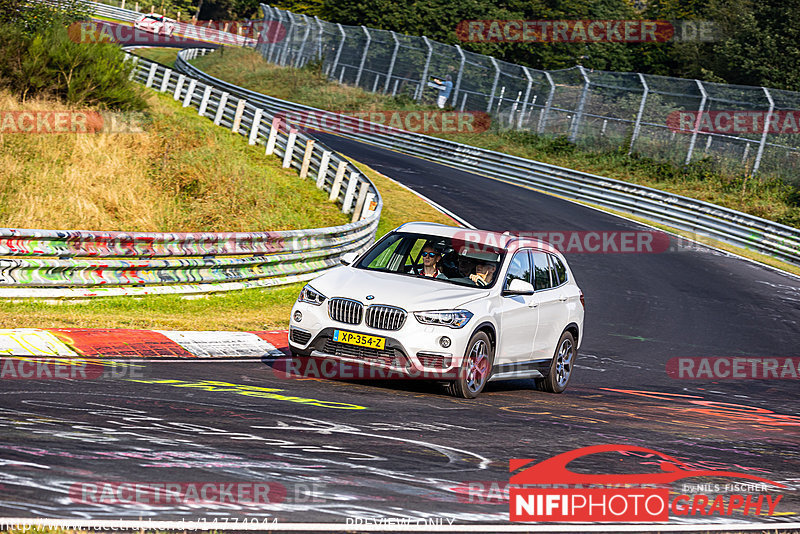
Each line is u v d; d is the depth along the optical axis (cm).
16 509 1426
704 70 18138
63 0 10419
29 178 7069
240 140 10544
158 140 8956
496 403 3328
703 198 12356
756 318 7262
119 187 7406
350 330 3225
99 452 1850
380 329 3206
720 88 13675
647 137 14225
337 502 1698
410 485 1905
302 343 3325
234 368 3438
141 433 2072
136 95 10056
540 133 15750
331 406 2750
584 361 5162
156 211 7231
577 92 15450
